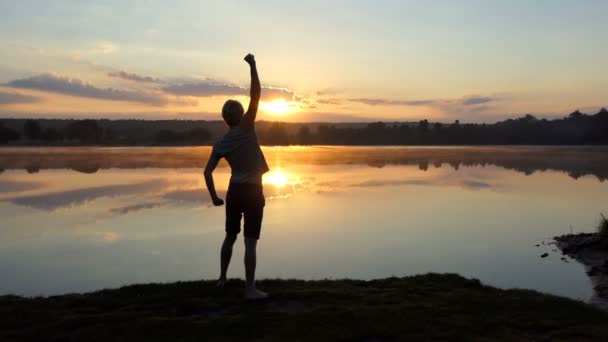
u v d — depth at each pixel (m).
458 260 10.54
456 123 167.00
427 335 4.45
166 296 5.43
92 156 64.50
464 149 103.31
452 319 4.87
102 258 10.83
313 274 9.38
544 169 41.16
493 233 13.70
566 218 16.25
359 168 42.09
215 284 6.04
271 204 19.14
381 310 5.05
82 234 13.49
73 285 8.80
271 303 5.30
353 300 5.48
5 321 4.71
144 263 10.38
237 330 4.46
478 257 10.84
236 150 5.17
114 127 178.75
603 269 9.54
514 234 13.55
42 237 13.11
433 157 64.19
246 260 5.32
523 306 5.36
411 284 6.30
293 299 5.46
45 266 10.17
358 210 17.69
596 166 44.66
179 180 29.48
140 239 12.80
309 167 43.38
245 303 5.27
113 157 61.66
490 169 41.12
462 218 16.17
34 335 4.39
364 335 4.41
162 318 4.72
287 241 12.48
